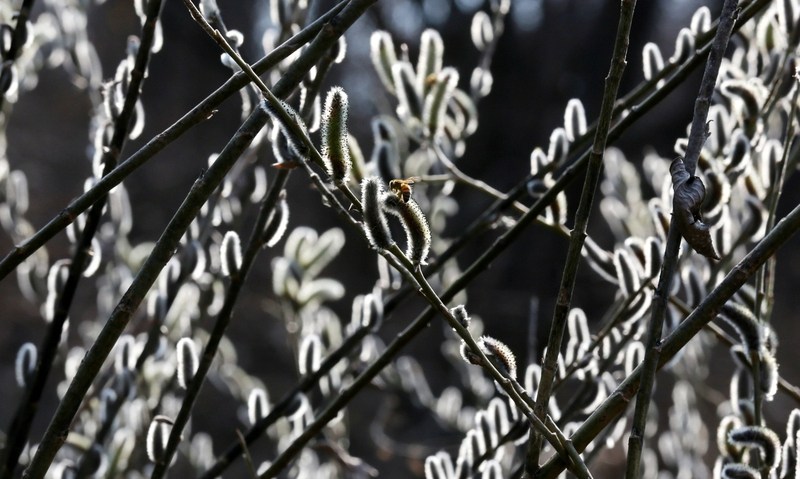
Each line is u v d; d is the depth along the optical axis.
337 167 1.22
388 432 3.88
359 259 6.10
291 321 1.68
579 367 1.48
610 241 4.92
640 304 1.48
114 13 6.11
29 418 1.43
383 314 1.56
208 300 1.63
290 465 1.61
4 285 4.88
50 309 1.49
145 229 5.80
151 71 6.46
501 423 1.46
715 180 1.40
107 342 1.26
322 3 5.40
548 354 1.22
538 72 6.39
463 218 6.00
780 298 6.31
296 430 1.60
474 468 1.45
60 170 6.03
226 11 6.20
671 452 2.03
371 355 1.67
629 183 2.05
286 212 1.39
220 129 6.52
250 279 5.41
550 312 5.31
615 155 2.13
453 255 1.56
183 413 1.38
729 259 1.51
